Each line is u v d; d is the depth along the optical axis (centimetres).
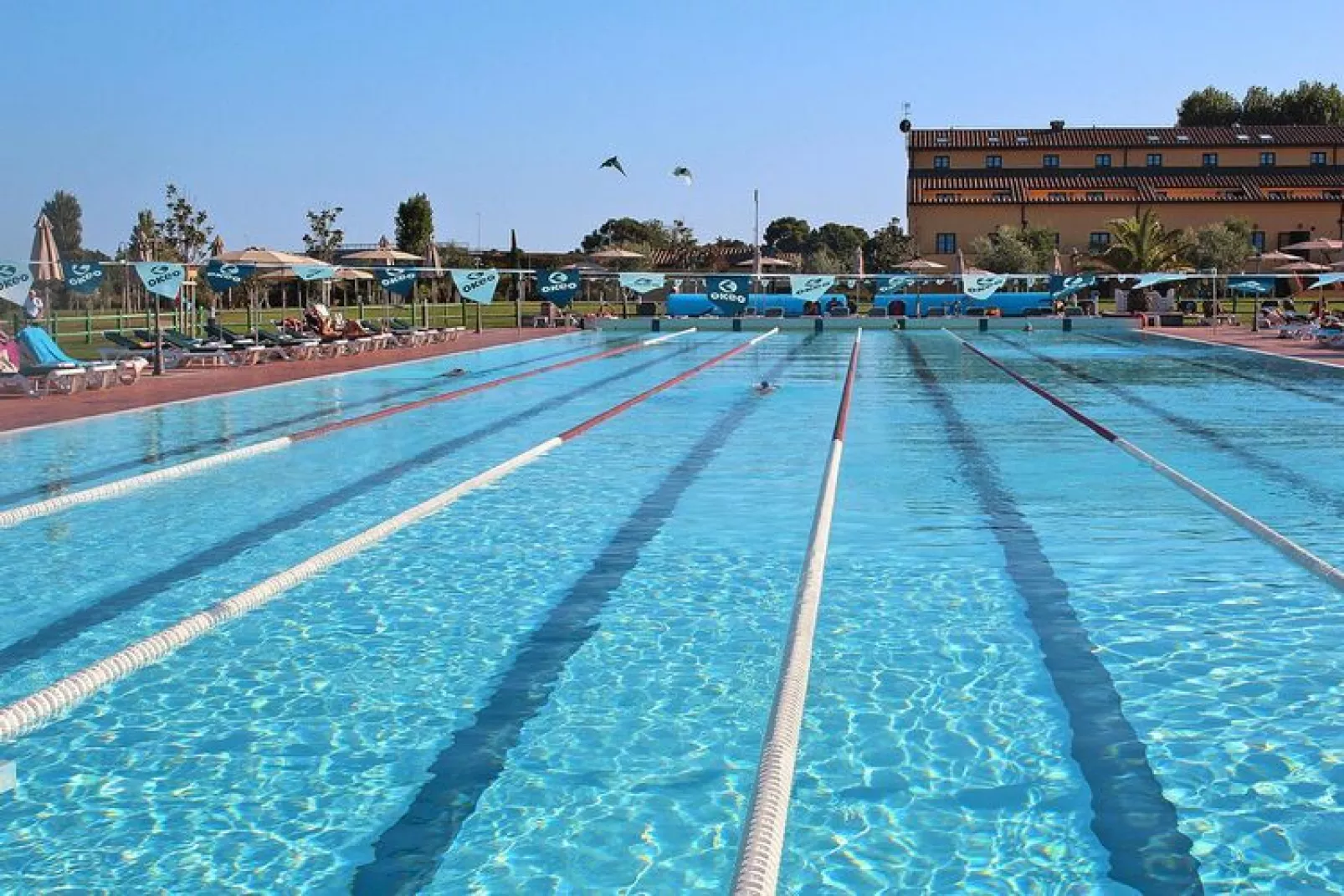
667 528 873
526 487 1038
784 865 391
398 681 563
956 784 448
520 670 576
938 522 877
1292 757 467
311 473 1110
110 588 721
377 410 1583
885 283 3625
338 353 2541
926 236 5516
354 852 404
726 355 2614
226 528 880
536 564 775
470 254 5866
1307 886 374
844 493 991
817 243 7988
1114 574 730
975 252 5150
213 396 1723
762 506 945
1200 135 5872
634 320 3753
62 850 406
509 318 4400
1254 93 8700
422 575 751
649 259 5672
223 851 405
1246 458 1134
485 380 2020
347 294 4922
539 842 410
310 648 611
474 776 461
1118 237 4816
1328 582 705
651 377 2067
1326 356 2362
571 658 594
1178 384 1869
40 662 591
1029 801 434
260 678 568
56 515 927
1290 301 3734
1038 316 3822
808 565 753
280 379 1983
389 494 1003
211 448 1230
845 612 659
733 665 580
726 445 1269
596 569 761
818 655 588
